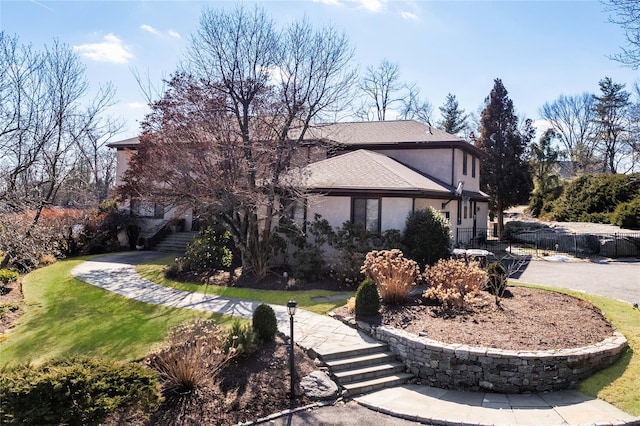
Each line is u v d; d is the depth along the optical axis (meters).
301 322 11.38
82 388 6.25
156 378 7.34
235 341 8.96
